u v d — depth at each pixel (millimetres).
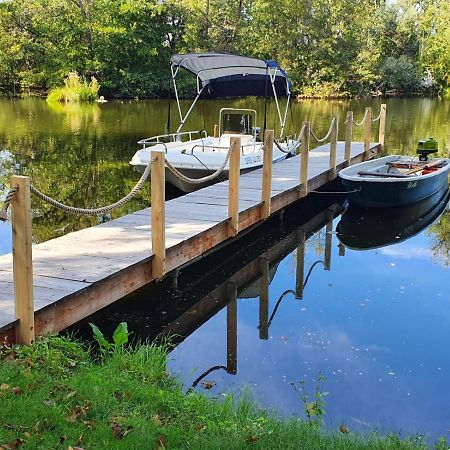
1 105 29234
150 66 36344
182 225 7074
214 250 8195
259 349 5430
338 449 3191
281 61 39500
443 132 21750
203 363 5102
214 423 3426
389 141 19266
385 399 4578
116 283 5414
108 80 36031
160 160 5641
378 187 10320
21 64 35938
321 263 8172
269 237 9461
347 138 12328
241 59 12336
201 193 9039
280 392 4605
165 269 6078
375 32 43281
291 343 5562
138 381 4031
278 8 39031
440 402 4559
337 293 6957
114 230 6961
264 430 3357
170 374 4449
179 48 36938
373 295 6910
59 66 35500
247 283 7414
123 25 35469
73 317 4898
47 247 6184
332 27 39500
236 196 7301
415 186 10594
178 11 36375
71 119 23422
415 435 3951
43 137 18297
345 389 4715
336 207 11508
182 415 3514
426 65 42656
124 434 3074
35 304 4559
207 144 11844
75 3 35594
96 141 17750
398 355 5328
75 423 3115
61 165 14023
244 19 39062
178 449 3033
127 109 28547
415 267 7984
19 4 35250
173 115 25844
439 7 43406
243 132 12648
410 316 6230
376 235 9719
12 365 3734
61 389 3492
